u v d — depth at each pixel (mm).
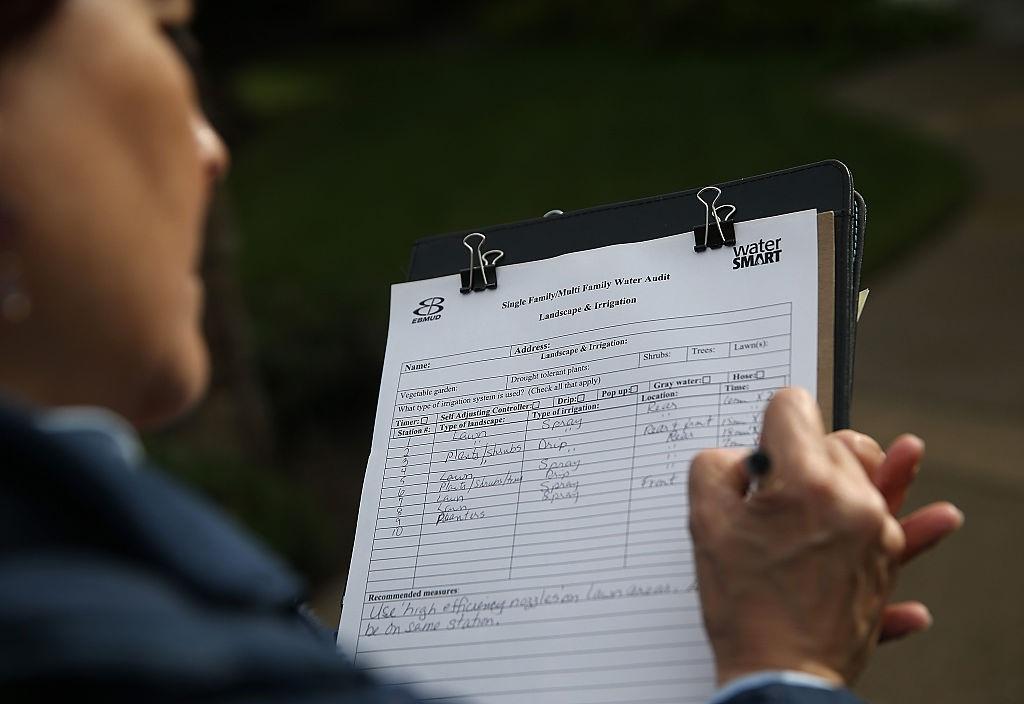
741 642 850
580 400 1142
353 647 1111
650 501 1066
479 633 1075
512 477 1135
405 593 1121
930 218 6602
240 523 3822
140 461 687
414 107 11328
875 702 3230
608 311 1166
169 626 589
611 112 9984
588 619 1041
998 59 10031
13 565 597
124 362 718
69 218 677
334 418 5156
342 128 11016
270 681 635
